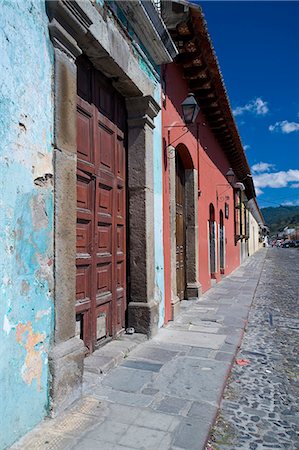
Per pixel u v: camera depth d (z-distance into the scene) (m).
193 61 7.27
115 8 4.21
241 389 3.67
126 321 5.00
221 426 2.93
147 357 4.28
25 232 2.55
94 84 4.17
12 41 2.48
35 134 2.68
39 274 2.70
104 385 3.47
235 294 9.48
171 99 6.82
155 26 5.12
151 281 5.15
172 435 2.64
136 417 2.88
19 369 2.47
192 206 8.70
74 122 3.16
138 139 5.04
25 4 2.62
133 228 5.05
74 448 2.44
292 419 3.09
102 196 4.31
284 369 4.25
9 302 2.38
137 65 4.78
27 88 2.61
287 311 7.61
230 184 15.73
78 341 3.12
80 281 3.83
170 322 6.07
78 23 3.17
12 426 2.40
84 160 3.89
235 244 18.14
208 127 10.77
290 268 19.30
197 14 6.14
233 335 5.37
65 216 2.99
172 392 3.37
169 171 6.51
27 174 2.58
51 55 2.92
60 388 2.82
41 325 2.71
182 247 8.48
